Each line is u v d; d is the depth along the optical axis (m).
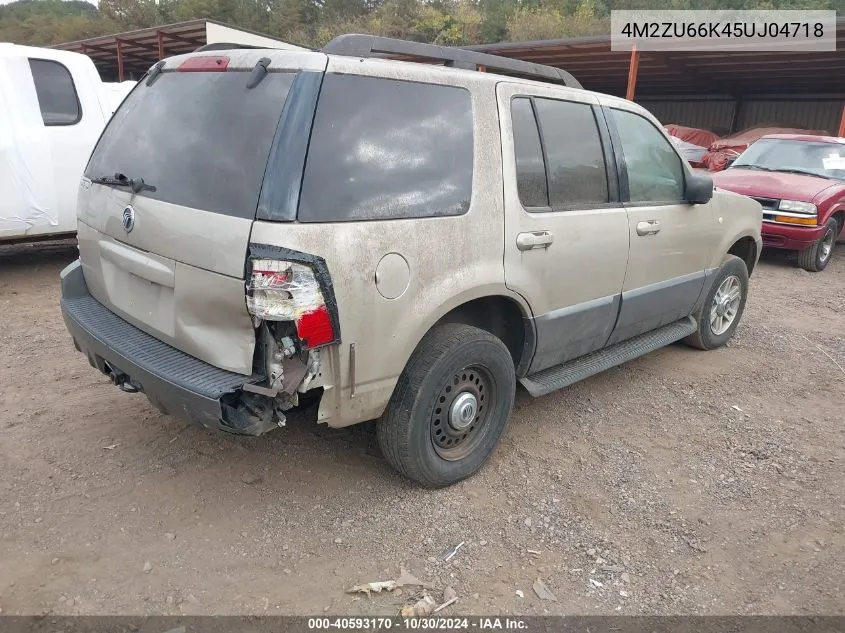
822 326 6.61
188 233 2.69
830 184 9.25
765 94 25.20
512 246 3.29
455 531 3.04
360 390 2.81
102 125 7.15
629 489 3.47
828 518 3.31
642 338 4.73
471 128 3.16
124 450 3.58
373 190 2.75
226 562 2.77
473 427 3.45
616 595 2.71
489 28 44.28
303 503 3.19
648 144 4.36
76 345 3.46
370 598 2.62
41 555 2.76
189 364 2.78
